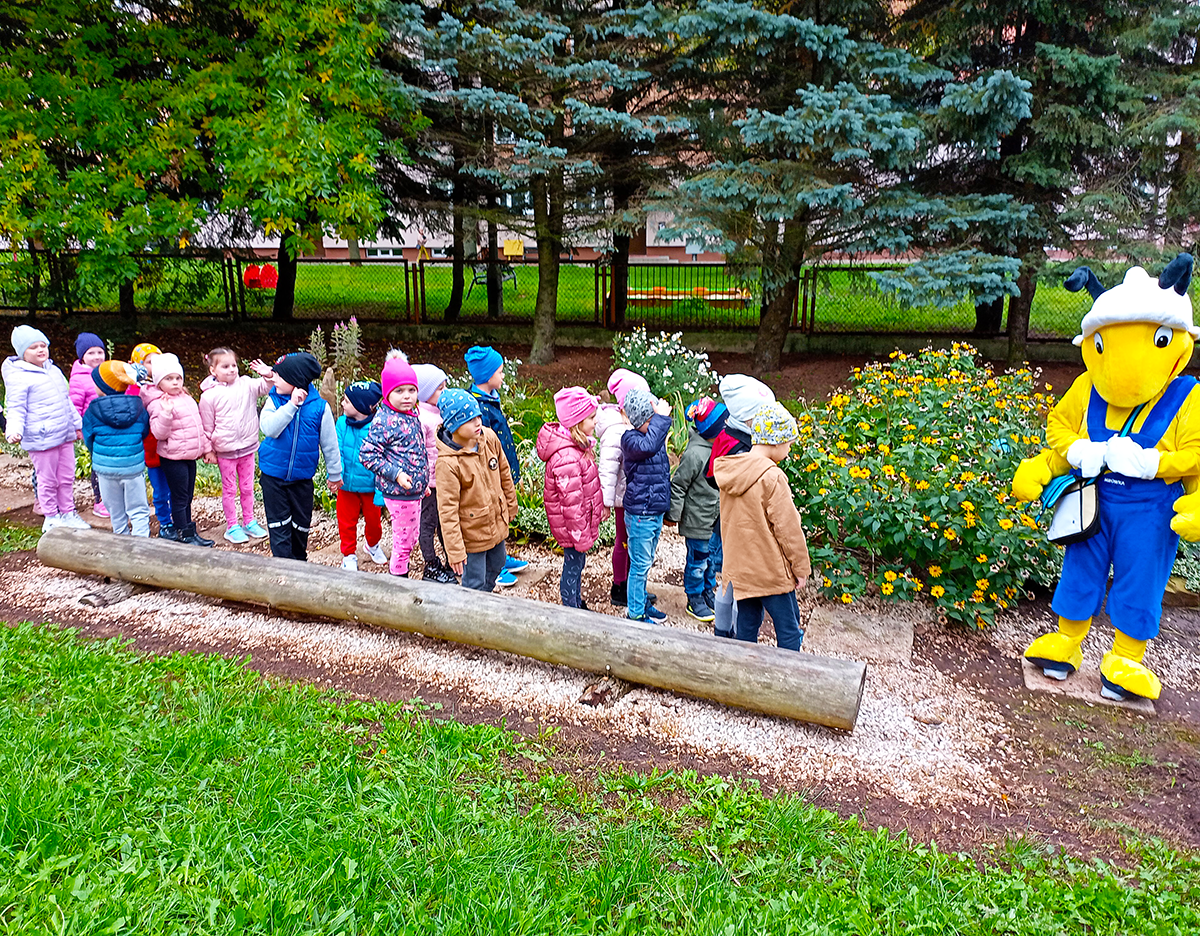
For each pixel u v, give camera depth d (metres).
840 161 10.17
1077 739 4.15
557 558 6.49
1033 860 3.26
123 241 9.91
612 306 14.48
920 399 6.62
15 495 7.94
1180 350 4.14
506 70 10.65
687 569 5.32
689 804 3.51
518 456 7.70
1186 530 4.12
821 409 7.04
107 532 5.91
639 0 11.22
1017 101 9.62
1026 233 10.73
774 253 11.38
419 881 2.92
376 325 15.04
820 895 2.97
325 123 9.91
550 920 2.78
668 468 4.95
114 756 3.53
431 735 3.87
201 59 10.98
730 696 4.16
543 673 4.60
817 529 5.91
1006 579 5.33
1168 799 3.71
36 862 2.89
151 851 2.99
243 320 15.34
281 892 2.77
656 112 11.70
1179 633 5.38
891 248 10.65
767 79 11.34
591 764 3.81
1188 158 10.38
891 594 5.32
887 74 10.30
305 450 5.70
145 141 10.27
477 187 13.42
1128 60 10.77
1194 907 3.06
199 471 8.38
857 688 3.94
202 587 5.41
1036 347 12.84
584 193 12.31
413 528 5.57
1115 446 4.24
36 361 6.42
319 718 4.01
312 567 5.27
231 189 10.38
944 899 2.99
